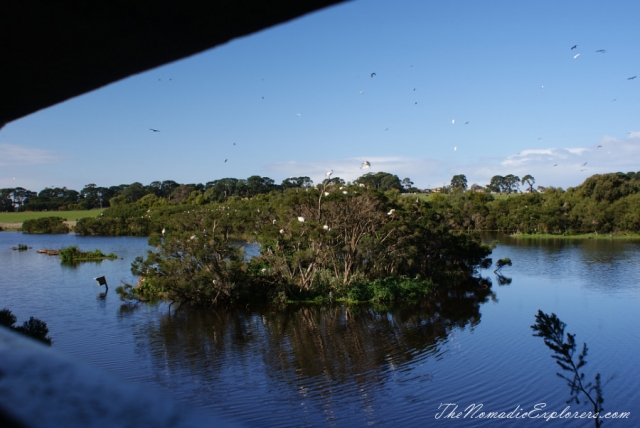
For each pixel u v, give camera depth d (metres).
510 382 17.53
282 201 43.06
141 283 34.69
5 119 3.27
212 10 2.17
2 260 52.34
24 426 0.88
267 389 17.27
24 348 1.27
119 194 122.06
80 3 2.16
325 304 31.02
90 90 3.10
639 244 65.81
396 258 35.94
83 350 21.70
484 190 111.19
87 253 53.69
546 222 81.56
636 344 21.59
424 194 108.06
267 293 31.66
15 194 130.00
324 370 19.19
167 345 22.48
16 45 2.54
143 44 2.54
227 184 96.94
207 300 30.41
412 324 26.38
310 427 14.14
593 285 36.78
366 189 36.81
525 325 25.56
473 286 37.25
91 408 0.96
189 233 31.92
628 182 88.56
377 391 17.05
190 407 1.04
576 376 12.33
